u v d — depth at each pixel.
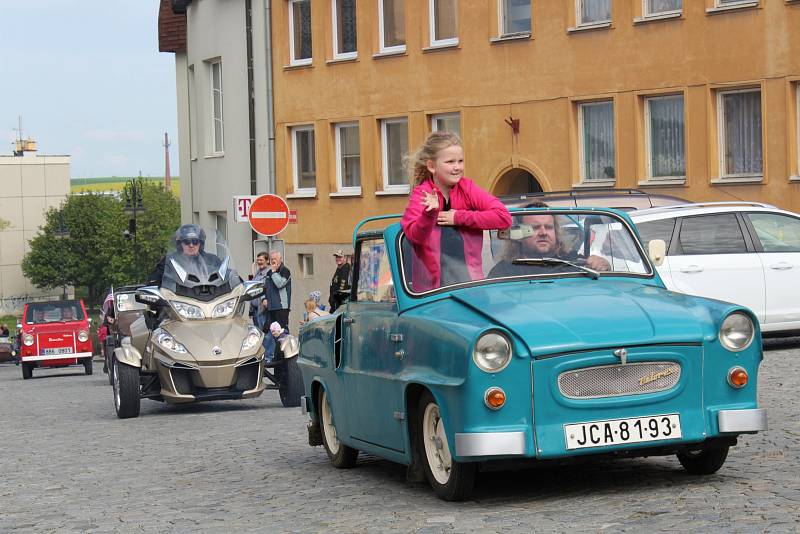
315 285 45.00
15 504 11.45
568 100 36.25
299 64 44.66
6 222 175.25
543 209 10.57
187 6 52.03
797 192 31.41
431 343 9.41
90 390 30.58
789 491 9.06
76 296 178.00
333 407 11.80
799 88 31.52
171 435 16.88
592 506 8.99
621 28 34.75
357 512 9.58
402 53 40.88
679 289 21.05
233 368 19.95
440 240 10.20
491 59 38.19
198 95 51.25
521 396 8.87
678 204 23.53
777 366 18.77
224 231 50.44
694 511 8.53
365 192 42.72
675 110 34.31
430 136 10.27
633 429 9.02
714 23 32.75
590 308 9.32
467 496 9.51
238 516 9.88
